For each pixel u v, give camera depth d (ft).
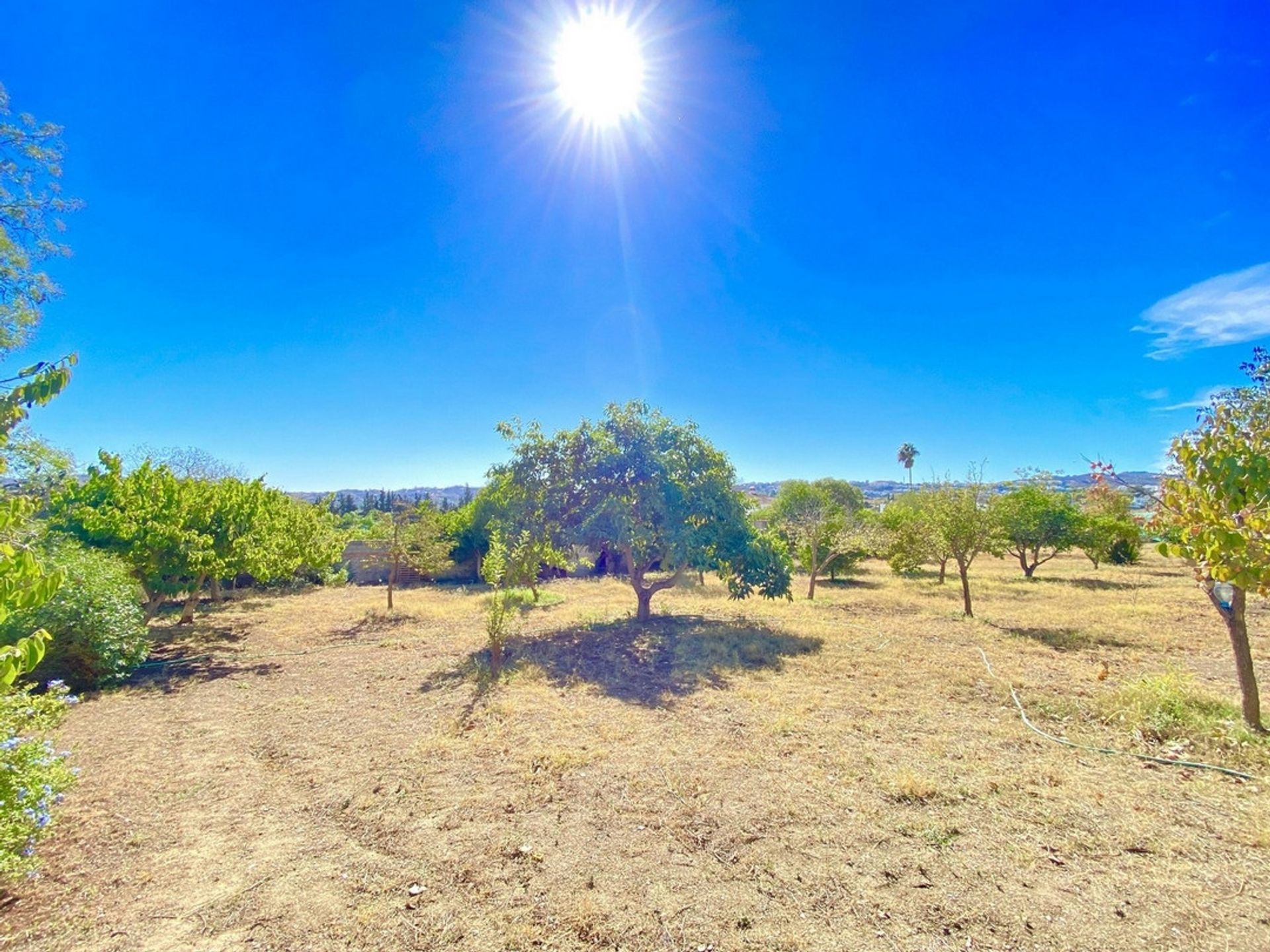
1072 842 11.14
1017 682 22.24
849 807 12.62
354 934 8.80
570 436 37.19
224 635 35.53
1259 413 15.40
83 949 8.46
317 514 57.00
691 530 35.45
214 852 11.12
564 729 17.84
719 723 18.26
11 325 27.78
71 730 18.38
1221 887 9.60
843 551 49.70
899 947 8.39
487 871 10.43
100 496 36.19
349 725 18.63
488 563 35.81
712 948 8.46
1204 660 25.67
